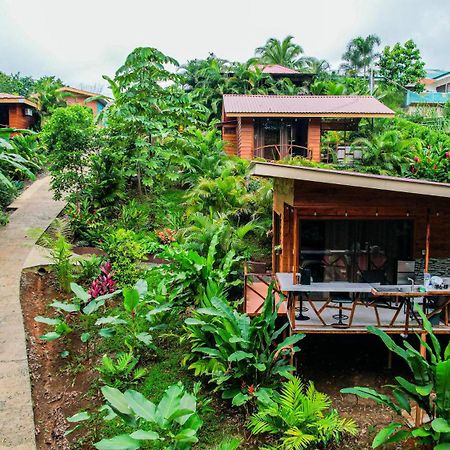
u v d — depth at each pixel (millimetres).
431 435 5828
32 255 12422
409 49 44562
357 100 24141
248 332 7422
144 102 17203
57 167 15805
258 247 14266
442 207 8219
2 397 7164
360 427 7117
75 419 6016
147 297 9727
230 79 35375
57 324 8633
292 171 7680
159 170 17766
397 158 20062
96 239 14109
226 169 17344
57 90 34188
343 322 8148
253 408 7242
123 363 7824
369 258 9023
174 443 5328
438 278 8117
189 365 8406
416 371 6293
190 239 11852
